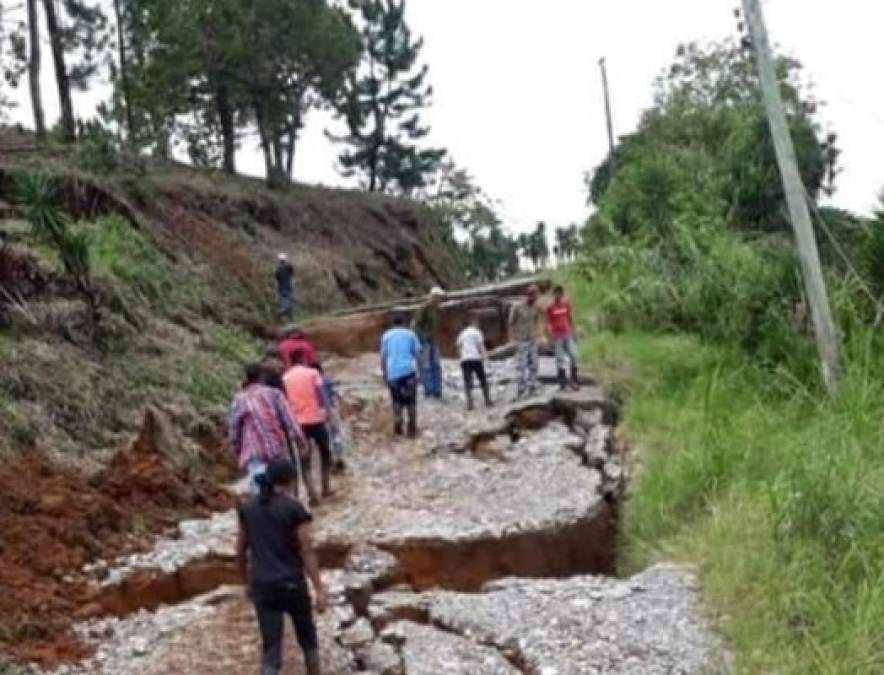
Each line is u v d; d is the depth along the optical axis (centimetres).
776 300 1697
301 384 1312
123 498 1230
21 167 2138
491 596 991
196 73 3519
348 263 3619
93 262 1830
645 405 1594
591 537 1219
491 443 1589
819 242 1750
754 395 1487
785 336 1586
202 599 1016
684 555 1066
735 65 4119
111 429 1415
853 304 1512
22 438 1246
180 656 873
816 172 2498
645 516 1202
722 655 827
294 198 3797
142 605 1034
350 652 873
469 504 1277
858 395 1232
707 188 2389
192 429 1519
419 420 1720
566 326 1781
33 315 1506
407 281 4166
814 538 951
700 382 1585
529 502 1274
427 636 907
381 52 6366
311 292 3136
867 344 1342
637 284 2142
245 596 1004
